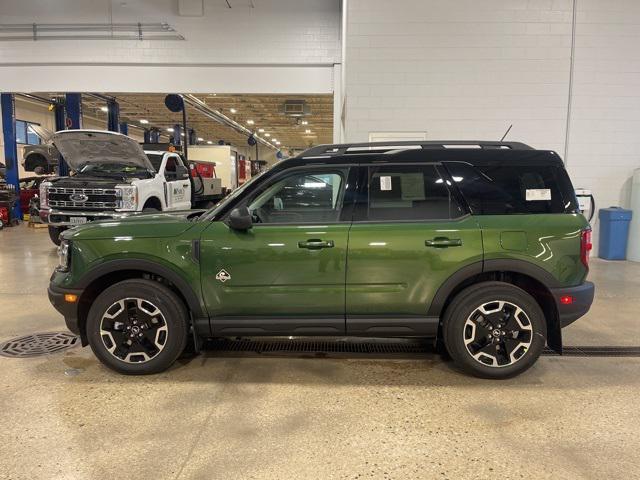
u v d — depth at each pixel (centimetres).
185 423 275
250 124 2747
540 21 759
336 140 1141
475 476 226
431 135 785
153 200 928
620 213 782
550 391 318
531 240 321
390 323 329
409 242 321
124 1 1116
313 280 325
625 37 759
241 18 1120
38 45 1143
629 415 286
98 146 831
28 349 394
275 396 310
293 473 228
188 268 326
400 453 245
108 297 331
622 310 507
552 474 227
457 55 770
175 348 334
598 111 773
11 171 1381
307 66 1130
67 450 247
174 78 1146
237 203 337
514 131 779
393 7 768
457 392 317
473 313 326
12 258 829
